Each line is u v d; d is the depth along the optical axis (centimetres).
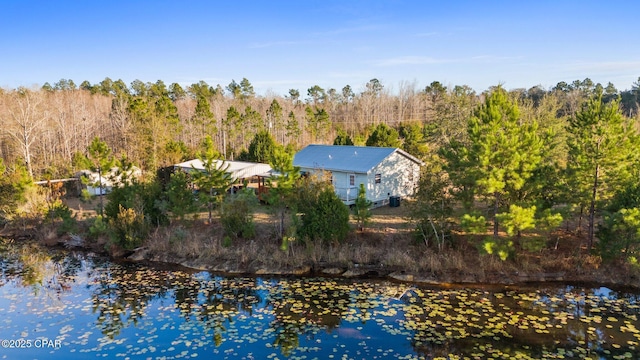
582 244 1802
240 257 1988
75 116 5328
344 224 1995
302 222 2045
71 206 3109
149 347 1200
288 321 1372
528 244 1648
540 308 1433
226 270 1922
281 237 2075
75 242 2388
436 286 1667
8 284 1772
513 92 5144
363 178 2631
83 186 3509
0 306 1521
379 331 1285
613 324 1303
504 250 1652
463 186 1806
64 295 1630
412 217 1909
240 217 2130
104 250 2272
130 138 4231
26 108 4488
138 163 3891
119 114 4988
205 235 2228
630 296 1523
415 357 1128
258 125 5841
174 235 2208
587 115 1622
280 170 2073
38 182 3139
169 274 1889
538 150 1641
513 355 1127
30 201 2683
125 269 1969
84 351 1180
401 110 7388
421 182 1877
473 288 1633
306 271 1870
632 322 1316
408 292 1612
